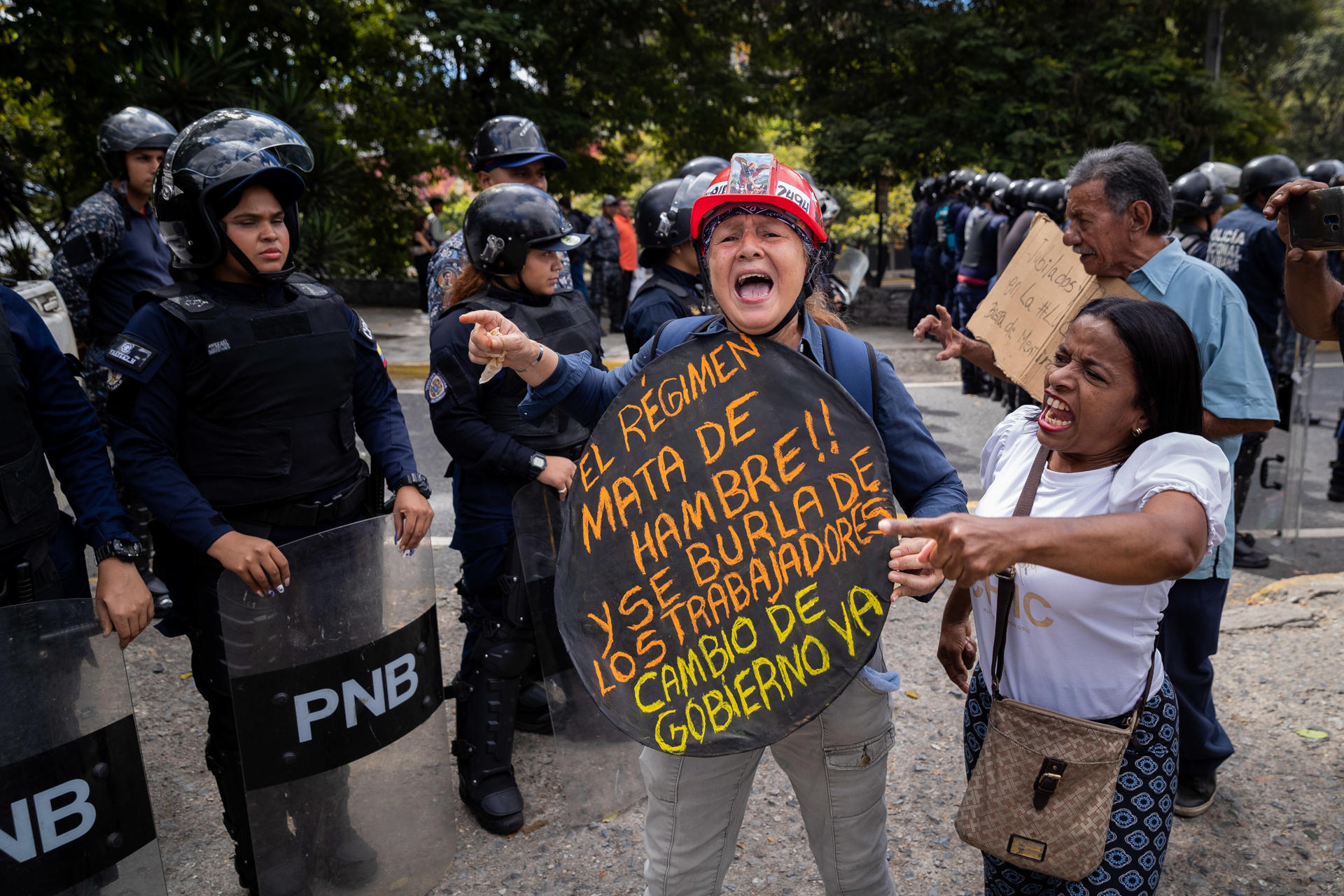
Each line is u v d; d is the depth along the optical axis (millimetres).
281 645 2168
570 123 15781
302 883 2258
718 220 1664
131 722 1895
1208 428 2488
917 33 15609
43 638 1770
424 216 14516
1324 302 2559
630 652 1679
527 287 2799
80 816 1830
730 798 1892
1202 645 2617
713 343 1677
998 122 15273
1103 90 15305
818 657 1609
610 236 12930
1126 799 1804
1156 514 1492
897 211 24438
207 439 2242
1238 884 2555
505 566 2832
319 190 11406
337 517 2404
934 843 2754
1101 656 1757
